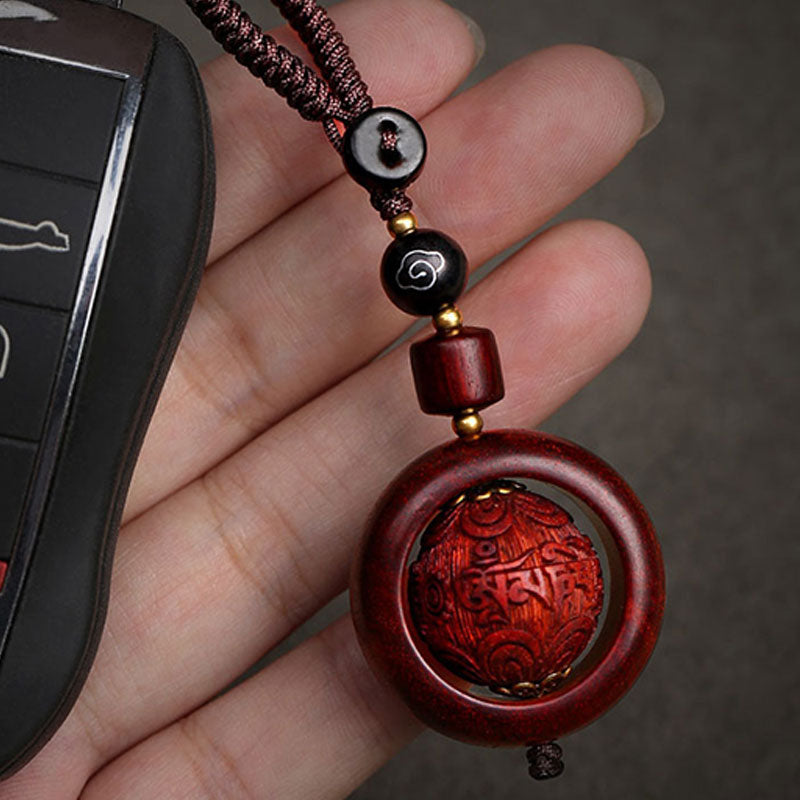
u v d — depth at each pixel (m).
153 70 0.24
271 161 0.28
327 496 0.28
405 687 0.24
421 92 0.28
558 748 0.25
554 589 0.24
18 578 0.24
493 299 0.28
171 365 0.27
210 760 0.27
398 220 0.25
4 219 0.24
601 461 0.25
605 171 0.29
